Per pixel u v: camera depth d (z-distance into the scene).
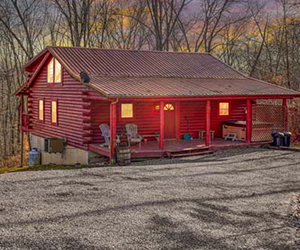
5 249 5.87
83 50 18.56
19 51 31.78
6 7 28.77
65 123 17.73
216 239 6.41
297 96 18.55
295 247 6.17
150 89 15.20
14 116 30.72
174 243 6.22
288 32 30.69
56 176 11.14
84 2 29.70
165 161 14.28
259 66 33.34
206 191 9.40
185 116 18.81
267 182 10.52
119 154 13.98
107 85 14.93
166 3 34.03
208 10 35.06
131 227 6.86
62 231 6.62
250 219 7.42
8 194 8.93
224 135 19.36
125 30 35.28
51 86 18.95
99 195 8.88
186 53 22.23
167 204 8.24
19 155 27.77
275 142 17.50
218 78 19.73
